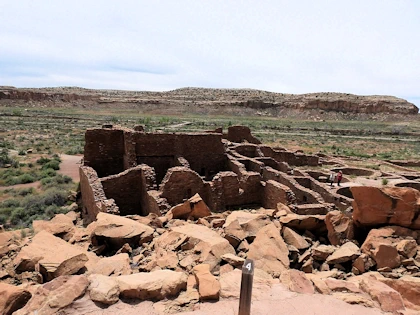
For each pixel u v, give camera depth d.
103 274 8.04
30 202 21.41
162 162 22.02
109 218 11.10
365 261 8.61
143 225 11.03
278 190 16.91
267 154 34.09
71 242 10.61
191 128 77.25
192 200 13.26
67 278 7.23
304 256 9.29
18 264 8.61
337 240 9.98
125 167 21.50
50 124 79.62
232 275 7.94
